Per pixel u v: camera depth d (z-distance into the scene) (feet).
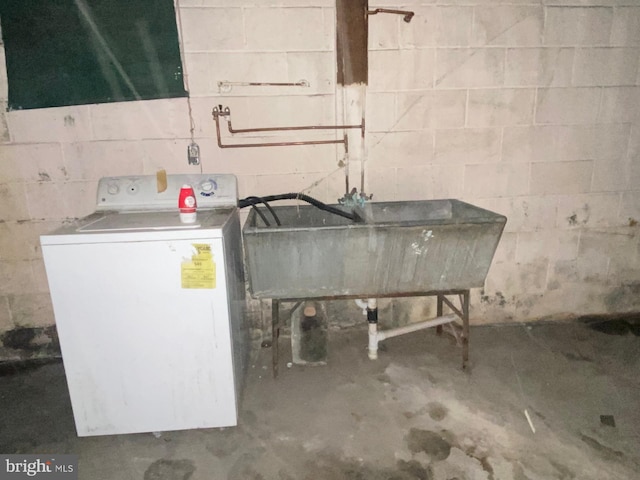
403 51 7.23
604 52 7.54
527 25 7.30
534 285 8.52
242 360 6.66
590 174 8.05
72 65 6.81
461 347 7.84
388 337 7.62
